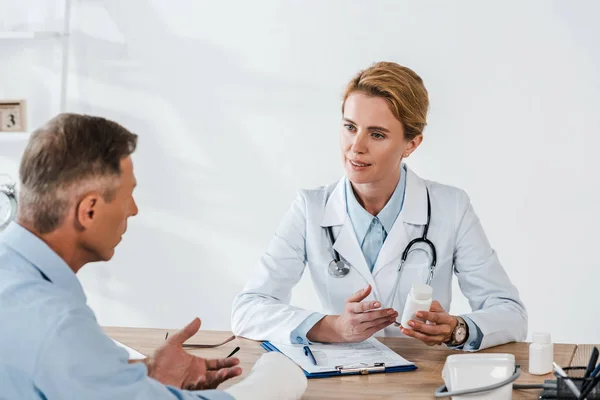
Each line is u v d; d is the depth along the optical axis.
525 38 2.76
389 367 1.47
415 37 2.84
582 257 2.79
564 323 2.83
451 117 2.85
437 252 1.83
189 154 3.06
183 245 3.11
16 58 3.13
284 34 2.94
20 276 1.05
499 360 1.30
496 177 2.84
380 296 1.82
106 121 1.12
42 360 0.98
